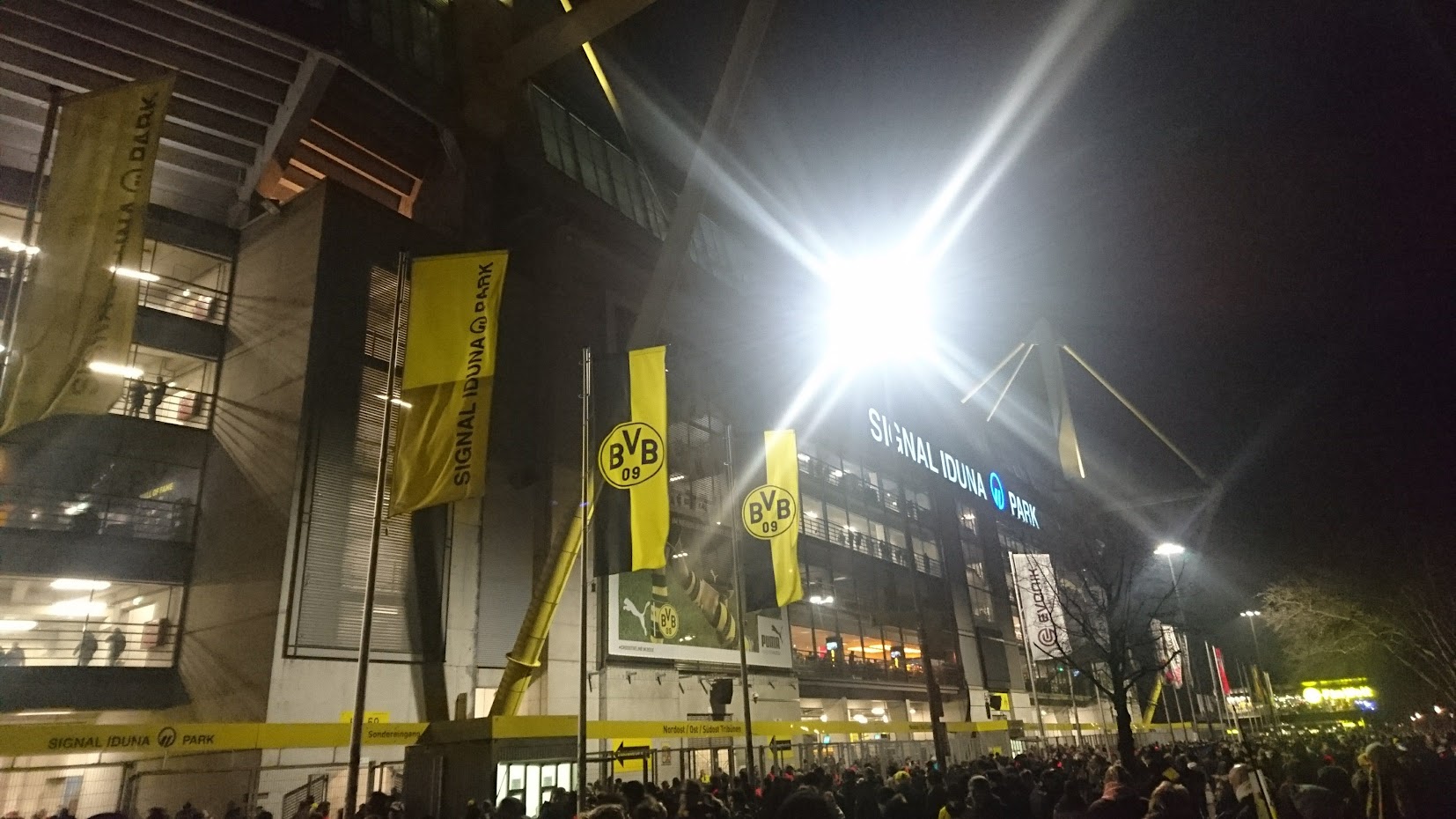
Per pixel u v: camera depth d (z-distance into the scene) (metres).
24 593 23.30
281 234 27.20
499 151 33.66
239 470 24.78
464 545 27.20
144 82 17.78
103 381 16.23
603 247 36.09
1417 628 36.94
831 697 41.25
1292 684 60.44
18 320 15.84
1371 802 10.24
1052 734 61.94
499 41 32.97
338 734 19.86
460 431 18.44
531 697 26.83
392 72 29.56
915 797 12.37
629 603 30.28
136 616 25.11
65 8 24.06
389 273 27.50
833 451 48.31
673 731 24.73
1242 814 11.58
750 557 26.66
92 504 23.20
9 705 20.56
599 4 30.41
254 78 27.45
